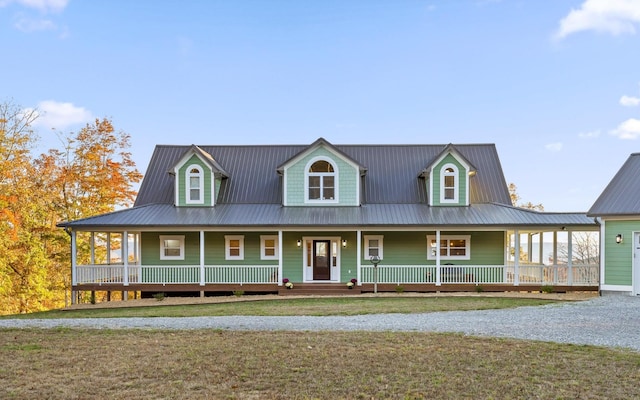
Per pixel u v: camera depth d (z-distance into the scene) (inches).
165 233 860.6
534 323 457.4
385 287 785.6
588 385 258.4
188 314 556.1
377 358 315.6
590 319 479.5
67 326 454.6
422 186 912.9
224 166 967.6
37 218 1101.7
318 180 879.7
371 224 772.0
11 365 300.4
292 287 781.9
